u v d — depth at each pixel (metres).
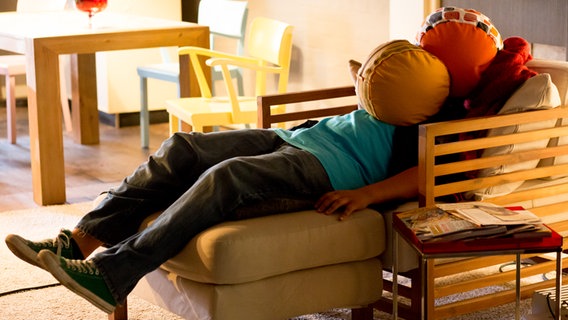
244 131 2.89
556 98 2.78
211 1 5.09
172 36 4.59
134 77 6.05
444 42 2.82
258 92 4.53
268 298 2.53
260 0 5.64
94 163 5.12
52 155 4.30
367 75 2.82
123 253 2.51
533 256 3.31
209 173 2.57
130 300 3.14
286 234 2.52
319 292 2.62
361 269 2.69
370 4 4.81
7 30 4.43
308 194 2.73
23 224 3.97
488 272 3.29
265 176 2.64
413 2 4.45
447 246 2.34
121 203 2.75
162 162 2.75
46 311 3.03
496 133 2.77
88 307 3.07
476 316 2.94
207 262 2.45
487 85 2.81
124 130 6.01
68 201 4.38
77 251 2.71
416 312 2.75
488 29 2.85
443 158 2.80
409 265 2.71
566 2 3.67
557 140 2.88
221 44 6.03
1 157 5.23
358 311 2.83
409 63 2.76
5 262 3.49
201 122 4.23
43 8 5.62
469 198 2.82
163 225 2.52
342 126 2.92
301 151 2.77
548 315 2.61
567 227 2.95
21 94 6.80
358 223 2.65
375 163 2.87
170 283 2.62
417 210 2.55
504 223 2.37
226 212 2.57
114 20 4.86
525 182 2.93
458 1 4.25
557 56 3.75
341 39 5.04
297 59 5.40
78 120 5.55
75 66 5.49
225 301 2.47
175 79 5.02
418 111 2.81
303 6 5.29
